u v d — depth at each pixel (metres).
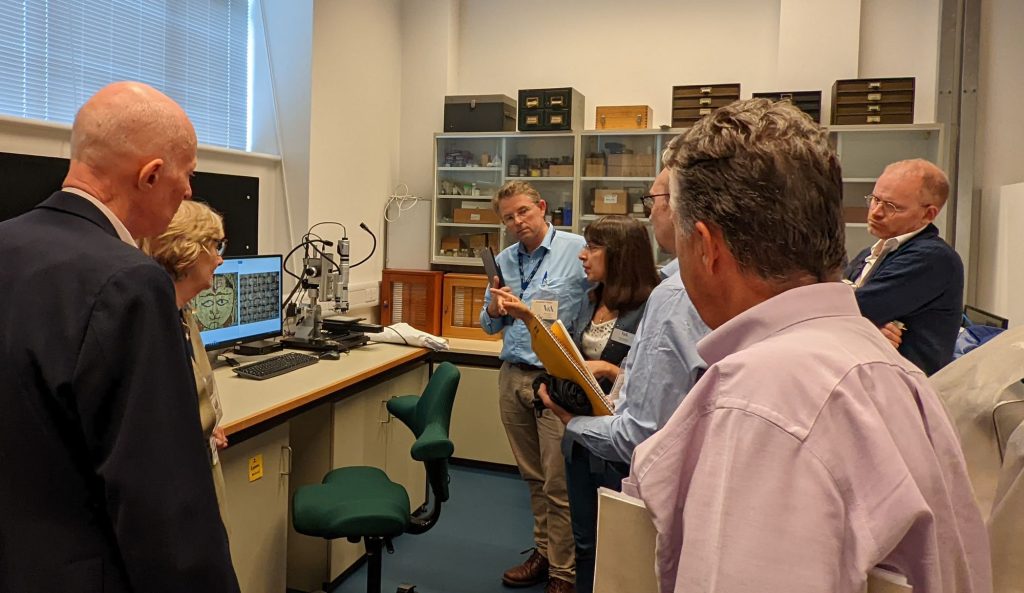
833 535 0.63
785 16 4.36
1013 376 1.11
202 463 1.20
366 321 3.97
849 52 4.28
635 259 2.50
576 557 2.10
